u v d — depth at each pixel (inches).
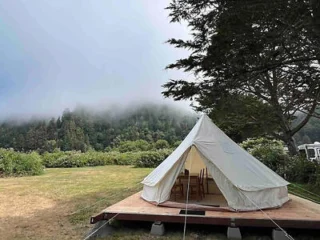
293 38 179.3
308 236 169.5
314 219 165.3
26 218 226.4
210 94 230.4
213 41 200.7
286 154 480.1
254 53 191.0
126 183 430.9
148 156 738.2
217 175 197.8
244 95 429.7
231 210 185.2
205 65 212.7
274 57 203.6
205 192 283.0
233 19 173.8
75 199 304.8
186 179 265.4
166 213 181.5
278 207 196.1
